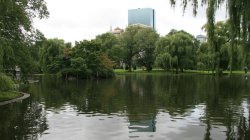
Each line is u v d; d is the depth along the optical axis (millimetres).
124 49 112938
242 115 24656
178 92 42312
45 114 25656
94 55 82625
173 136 18109
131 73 108250
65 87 52656
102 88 50062
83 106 30000
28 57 35406
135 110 27281
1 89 30500
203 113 25594
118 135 18391
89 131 19391
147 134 18547
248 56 17297
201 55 83750
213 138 17641
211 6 16250
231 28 16562
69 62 83688
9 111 27359
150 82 62875
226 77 74562
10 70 35500
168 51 93438
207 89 46188
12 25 32406
